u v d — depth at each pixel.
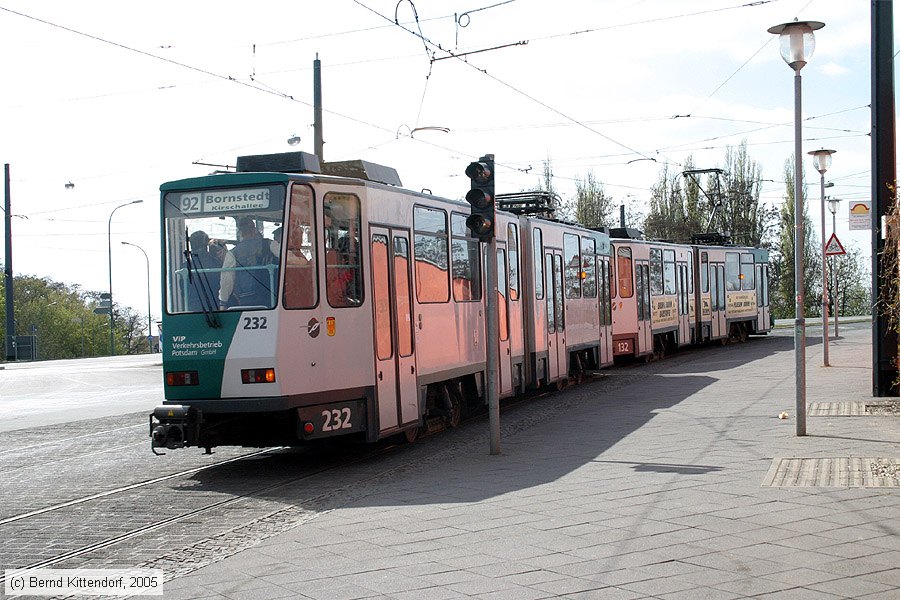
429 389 14.22
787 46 11.58
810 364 23.36
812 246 63.53
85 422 18.25
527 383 18.23
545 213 21.50
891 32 15.23
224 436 11.36
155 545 7.96
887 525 7.26
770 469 9.68
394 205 12.91
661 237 55.53
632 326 26.75
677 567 6.42
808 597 5.69
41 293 86.25
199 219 11.44
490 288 12.00
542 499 8.92
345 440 12.38
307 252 11.37
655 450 11.45
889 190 15.27
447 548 7.28
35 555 7.77
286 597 6.22
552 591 6.04
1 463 13.07
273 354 10.91
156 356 58.16
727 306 35.84
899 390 15.42
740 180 59.56
